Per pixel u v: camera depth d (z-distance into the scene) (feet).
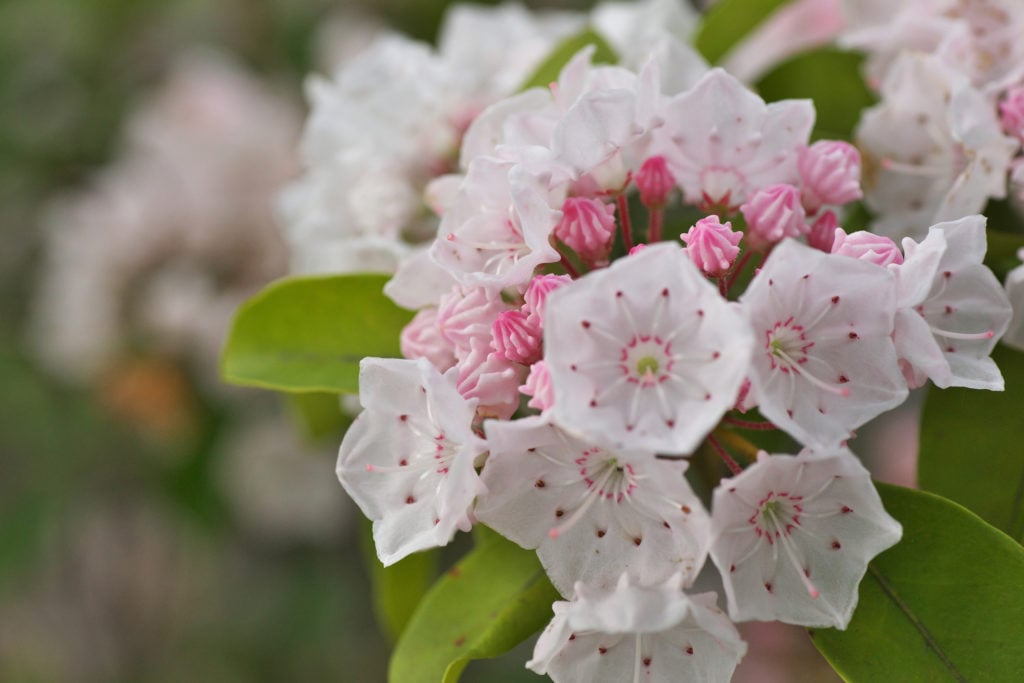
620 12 1.12
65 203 1.60
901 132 0.99
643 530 0.86
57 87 1.62
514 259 0.90
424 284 0.93
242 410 1.49
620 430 0.83
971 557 0.87
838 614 0.85
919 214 0.99
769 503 0.85
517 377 0.89
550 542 0.86
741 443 0.90
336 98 1.09
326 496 1.57
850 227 1.00
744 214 0.91
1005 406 0.92
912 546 0.88
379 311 1.00
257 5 1.63
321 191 1.07
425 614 0.94
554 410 0.82
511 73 1.07
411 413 0.88
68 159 1.62
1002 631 0.86
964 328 0.89
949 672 0.86
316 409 1.11
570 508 0.86
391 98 1.06
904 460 1.30
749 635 1.45
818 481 0.85
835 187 0.93
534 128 0.91
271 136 1.46
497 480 0.86
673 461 0.83
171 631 1.83
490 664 1.64
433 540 0.86
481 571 0.95
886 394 0.85
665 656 0.87
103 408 1.53
